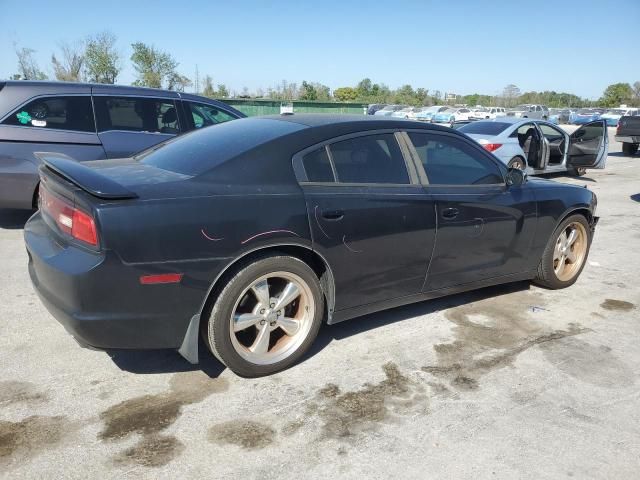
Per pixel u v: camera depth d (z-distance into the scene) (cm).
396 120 377
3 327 376
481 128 1159
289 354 327
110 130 630
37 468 240
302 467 247
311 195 315
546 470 251
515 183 418
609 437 277
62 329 376
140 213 266
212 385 312
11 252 547
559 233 469
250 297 315
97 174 284
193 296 282
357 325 400
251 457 253
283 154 319
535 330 405
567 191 470
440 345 373
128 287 267
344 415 288
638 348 381
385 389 314
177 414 283
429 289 386
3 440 258
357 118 371
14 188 586
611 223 805
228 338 300
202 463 247
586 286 510
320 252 318
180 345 290
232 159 311
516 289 494
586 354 368
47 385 306
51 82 607
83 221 265
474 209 391
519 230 428
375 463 252
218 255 283
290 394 306
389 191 350
